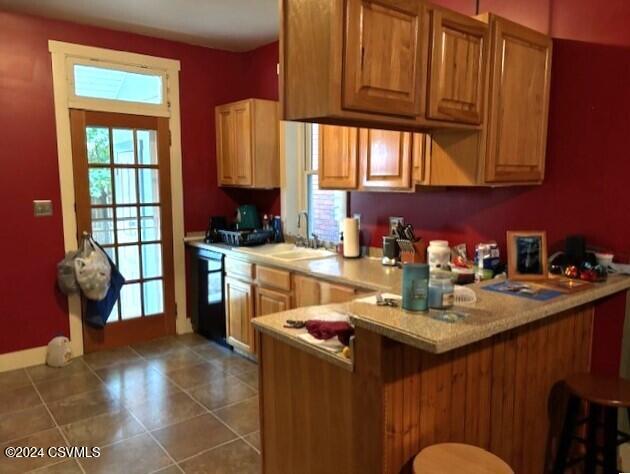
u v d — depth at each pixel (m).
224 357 4.07
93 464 2.55
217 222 4.61
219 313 4.32
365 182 3.03
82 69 3.96
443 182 2.51
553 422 2.31
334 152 3.24
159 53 4.32
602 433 2.34
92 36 3.96
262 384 2.15
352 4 1.72
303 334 1.93
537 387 2.18
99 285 3.92
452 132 2.41
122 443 2.76
